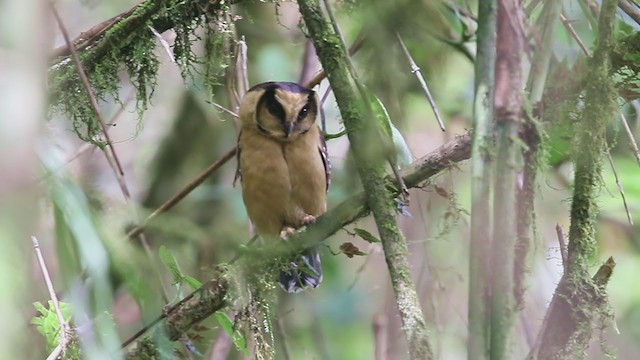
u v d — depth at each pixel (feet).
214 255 30.07
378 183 18.80
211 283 24.02
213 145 40.83
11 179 10.35
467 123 38.47
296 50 40.09
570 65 21.70
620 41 23.08
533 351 17.94
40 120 10.73
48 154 15.61
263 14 37.86
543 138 17.30
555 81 19.80
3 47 10.75
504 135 14.79
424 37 30.99
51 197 15.05
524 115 16.19
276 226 34.09
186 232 21.75
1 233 10.55
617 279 39.55
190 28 25.64
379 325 33.53
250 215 34.24
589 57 20.10
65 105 25.67
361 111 19.43
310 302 38.34
